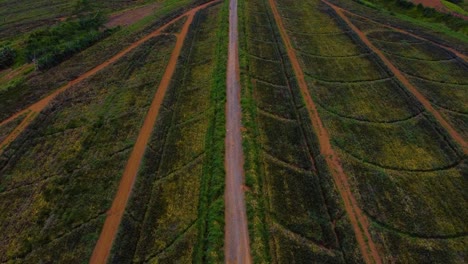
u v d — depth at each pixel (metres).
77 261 33.84
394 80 59.31
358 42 71.38
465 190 40.09
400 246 34.50
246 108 50.81
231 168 41.78
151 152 45.41
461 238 35.38
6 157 45.34
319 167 42.41
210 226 35.34
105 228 36.81
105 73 62.75
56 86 59.44
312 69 62.44
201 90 57.06
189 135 47.84
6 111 53.75
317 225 36.09
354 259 33.06
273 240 34.31
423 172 42.41
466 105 53.44
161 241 35.09
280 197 38.72
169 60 65.88
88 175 42.62
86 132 49.06
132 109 53.38
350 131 48.34
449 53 67.31
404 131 48.59
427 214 37.53
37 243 35.50
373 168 42.75
